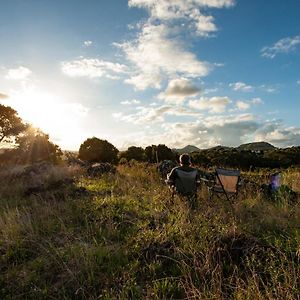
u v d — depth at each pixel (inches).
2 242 223.6
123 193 372.2
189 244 199.3
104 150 970.1
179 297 159.5
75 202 317.4
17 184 458.9
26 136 1038.4
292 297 142.9
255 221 248.8
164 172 502.0
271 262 170.2
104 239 213.6
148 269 183.2
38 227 245.0
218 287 156.1
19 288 174.1
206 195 323.6
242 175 431.2
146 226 241.0
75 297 164.9
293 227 233.3
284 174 434.6
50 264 191.5
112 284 171.6
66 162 707.4
